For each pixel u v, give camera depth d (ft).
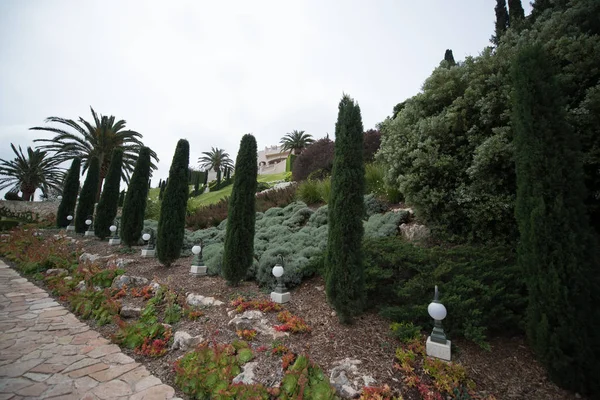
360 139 12.62
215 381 8.16
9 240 31.71
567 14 16.31
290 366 8.46
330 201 12.35
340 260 11.34
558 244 8.06
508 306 10.49
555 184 8.38
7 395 7.80
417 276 11.69
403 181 18.79
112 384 8.63
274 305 13.12
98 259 23.84
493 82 16.29
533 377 8.34
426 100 19.88
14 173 79.66
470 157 17.02
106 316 13.71
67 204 43.57
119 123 66.23
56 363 9.84
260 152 184.75
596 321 7.68
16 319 13.87
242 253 16.40
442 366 8.32
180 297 14.96
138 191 28.55
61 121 59.21
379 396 7.11
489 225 15.60
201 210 44.91
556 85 9.32
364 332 10.69
